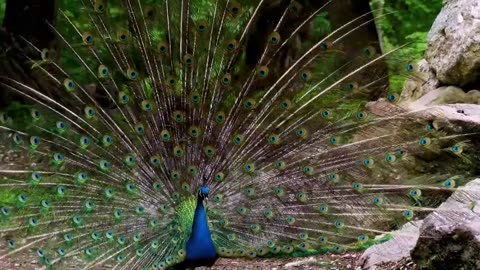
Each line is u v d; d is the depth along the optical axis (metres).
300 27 9.77
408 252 9.09
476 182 8.97
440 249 7.91
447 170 10.05
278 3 11.03
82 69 11.89
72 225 9.41
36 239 9.38
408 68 9.63
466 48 11.94
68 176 9.66
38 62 10.09
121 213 9.57
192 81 9.89
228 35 9.85
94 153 9.77
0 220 9.38
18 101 13.98
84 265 9.28
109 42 9.81
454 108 10.89
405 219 9.44
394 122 9.64
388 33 16.27
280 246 9.45
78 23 14.46
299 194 9.58
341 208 9.48
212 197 9.75
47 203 9.43
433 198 9.66
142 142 9.84
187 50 9.86
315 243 9.41
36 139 9.65
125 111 9.84
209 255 9.55
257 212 9.64
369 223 9.41
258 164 9.81
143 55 9.82
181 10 9.79
